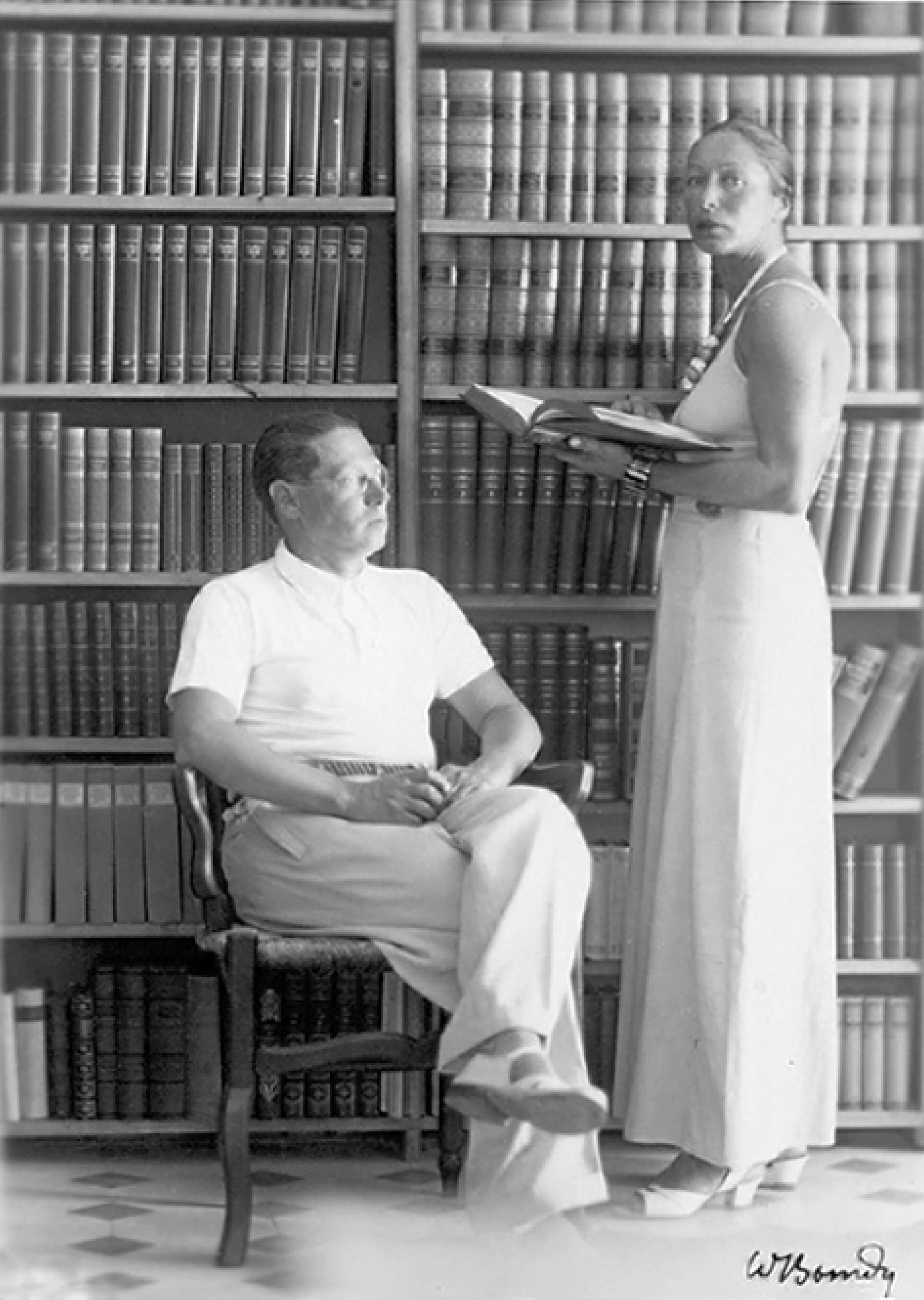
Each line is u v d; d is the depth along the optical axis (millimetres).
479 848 3322
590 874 3428
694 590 3732
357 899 3445
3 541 4070
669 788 3744
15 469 4070
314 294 4090
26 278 4047
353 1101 4109
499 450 4141
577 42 4156
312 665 3662
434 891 3400
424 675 3781
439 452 4145
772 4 4176
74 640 4090
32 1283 3264
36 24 4230
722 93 4141
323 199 4074
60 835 4086
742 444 3707
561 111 4117
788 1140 3787
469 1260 3416
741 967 3645
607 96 4121
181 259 4062
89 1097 4078
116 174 4051
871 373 4195
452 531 4152
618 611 4391
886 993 4426
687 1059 3727
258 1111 4090
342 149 4094
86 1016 4074
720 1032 3645
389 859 3432
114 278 4062
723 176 3779
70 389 4051
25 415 4070
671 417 4156
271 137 4074
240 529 4102
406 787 3432
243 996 3354
